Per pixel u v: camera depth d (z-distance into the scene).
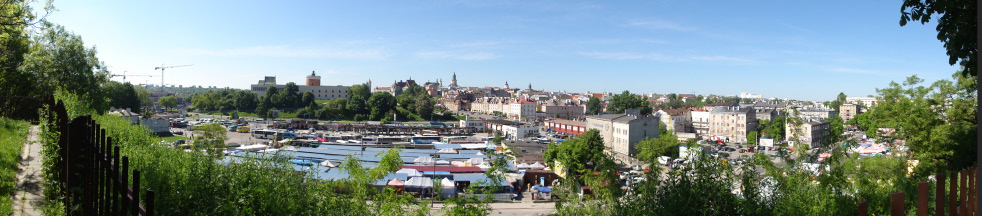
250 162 9.81
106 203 5.16
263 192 8.63
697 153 8.47
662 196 8.06
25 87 31.22
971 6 8.40
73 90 33.38
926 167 19.34
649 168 8.98
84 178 5.90
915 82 22.08
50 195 7.23
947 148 19.38
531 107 181.00
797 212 8.27
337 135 101.06
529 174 47.09
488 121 129.50
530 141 85.81
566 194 12.21
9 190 8.25
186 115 145.62
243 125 113.75
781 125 75.06
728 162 8.82
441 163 52.34
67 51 37.09
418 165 49.53
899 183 9.50
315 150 56.06
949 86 21.00
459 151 64.50
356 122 140.00
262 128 109.44
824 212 8.50
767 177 9.37
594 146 49.44
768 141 72.44
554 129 124.06
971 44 8.82
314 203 10.02
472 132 124.00
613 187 9.69
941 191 4.58
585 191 15.45
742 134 96.75
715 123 103.75
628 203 8.84
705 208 7.58
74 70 37.50
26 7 22.36
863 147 56.69
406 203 12.52
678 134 89.88
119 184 5.10
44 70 32.62
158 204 7.51
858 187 10.77
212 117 146.38
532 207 36.78
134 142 11.96
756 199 8.06
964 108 20.28
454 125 132.62
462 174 44.44
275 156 11.09
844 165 12.14
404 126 119.94
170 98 164.38
